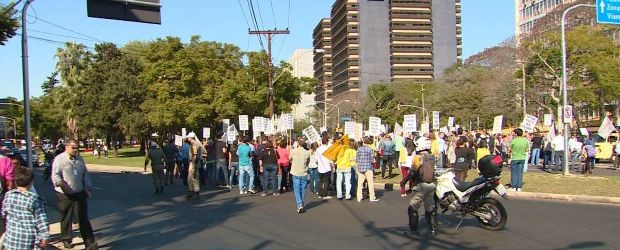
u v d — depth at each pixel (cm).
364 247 910
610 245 885
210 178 2162
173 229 1134
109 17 1035
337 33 14362
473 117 7188
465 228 1069
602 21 2083
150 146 1906
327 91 15388
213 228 1128
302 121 12656
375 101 10838
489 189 1033
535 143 2883
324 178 1642
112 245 986
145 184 2305
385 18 13462
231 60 5206
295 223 1169
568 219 1152
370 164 1538
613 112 6650
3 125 4103
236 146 1961
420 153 1037
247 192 1834
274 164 1731
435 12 13512
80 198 926
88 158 5788
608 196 1461
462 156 1698
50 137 10244
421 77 13375
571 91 5178
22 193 634
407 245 921
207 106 4838
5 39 1638
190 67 4844
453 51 13538
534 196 1562
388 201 1535
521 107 6631
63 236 937
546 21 5681
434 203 1020
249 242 968
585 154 2331
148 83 5053
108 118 5809
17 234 621
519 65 6512
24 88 1464
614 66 5009
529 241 927
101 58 6041
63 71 6806
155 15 1080
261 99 5084
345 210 1362
